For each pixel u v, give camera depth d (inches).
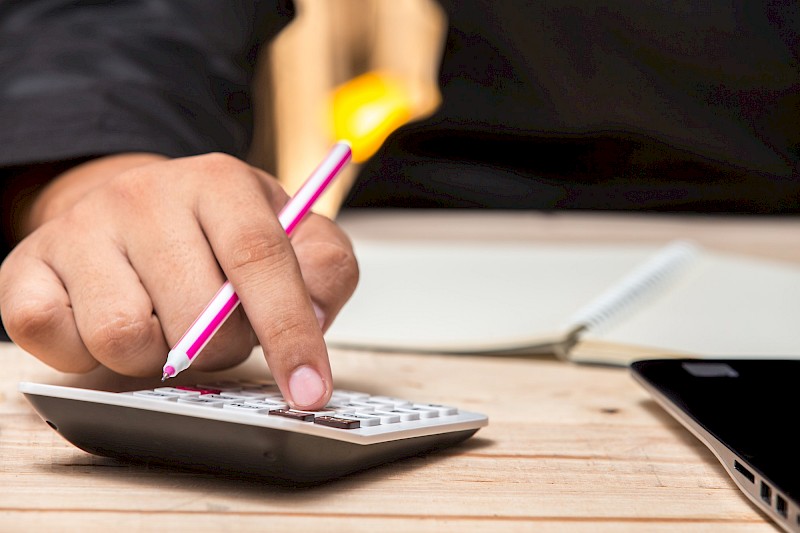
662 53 71.4
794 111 70.6
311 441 12.4
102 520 11.7
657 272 33.3
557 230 54.5
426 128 70.3
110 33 31.2
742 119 70.8
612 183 69.2
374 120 59.6
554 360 26.5
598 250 41.6
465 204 67.4
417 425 14.6
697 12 71.3
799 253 47.1
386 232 52.1
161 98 30.1
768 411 15.8
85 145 25.9
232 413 12.2
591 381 23.3
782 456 12.7
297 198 17.2
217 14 38.0
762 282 34.2
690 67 71.1
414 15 62.5
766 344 25.6
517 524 12.1
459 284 33.5
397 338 26.7
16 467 14.1
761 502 11.9
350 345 26.6
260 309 14.4
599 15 71.0
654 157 70.3
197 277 15.8
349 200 67.5
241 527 11.6
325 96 57.4
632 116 70.6
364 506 12.6
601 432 17.7
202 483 13.4
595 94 70.8
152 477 13.6
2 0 31.4
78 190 23.9
